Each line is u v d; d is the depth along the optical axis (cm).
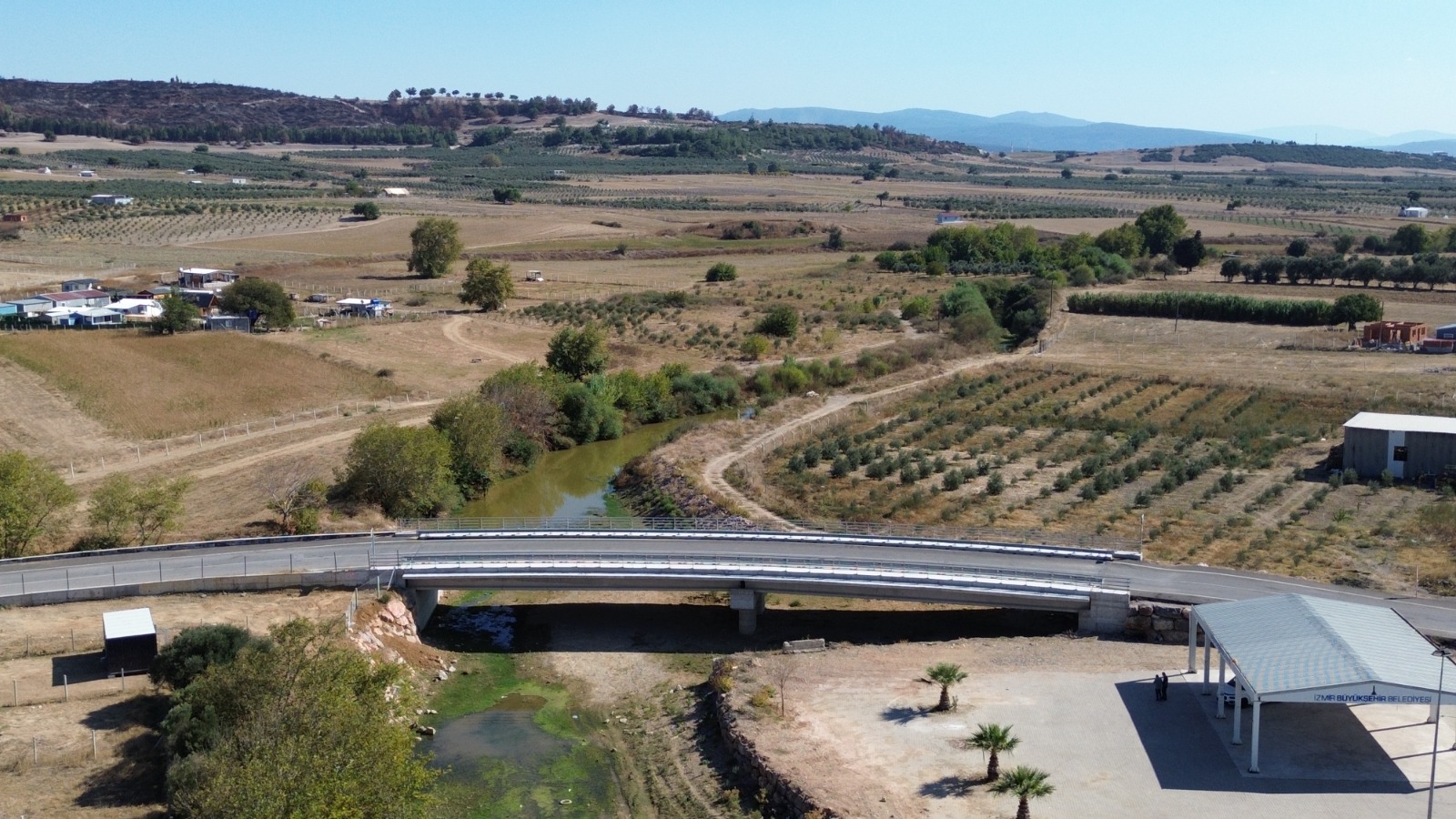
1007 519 9075
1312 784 5003
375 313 17675
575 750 5900
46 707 5756
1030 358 15638
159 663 5862
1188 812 4800
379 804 4397
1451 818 4697
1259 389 13188
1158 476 10300
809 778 5134
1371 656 5150
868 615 7438
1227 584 7038
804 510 9456
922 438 11869
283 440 11188
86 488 9619
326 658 5284
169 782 4891
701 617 7500
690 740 5856
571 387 12550
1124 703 5806
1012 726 5425
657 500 9894
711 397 13688
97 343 14112
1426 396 12412
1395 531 8556
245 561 7525
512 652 7062
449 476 10044
